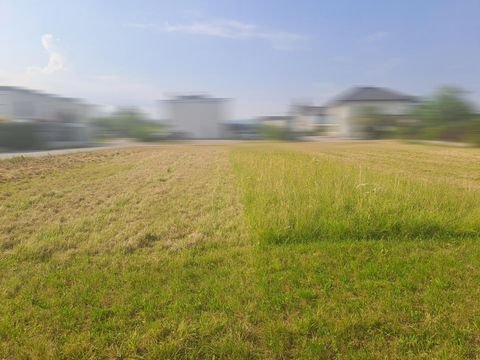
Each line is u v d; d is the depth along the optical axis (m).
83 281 3.48
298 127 67.75
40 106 44.16
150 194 8.44
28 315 2.87
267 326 2.70
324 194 6.51
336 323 2.71
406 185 7.49
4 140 29.86
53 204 7.29
